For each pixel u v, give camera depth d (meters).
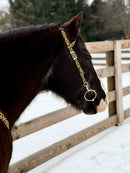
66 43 1.21
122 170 2.51
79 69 1.26
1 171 0.96
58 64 1.21
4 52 1.08
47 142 3.25
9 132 1.07
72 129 3.69
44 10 22.33
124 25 24.00
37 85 1.21
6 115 1.07
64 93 1.29
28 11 21.73
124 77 8.17
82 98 1.37
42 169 2.50
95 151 2.91
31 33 1.16
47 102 5.29
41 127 2.53
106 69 3.36
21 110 1.19
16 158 2.77
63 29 1.24
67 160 2.70
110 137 3.31
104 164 2.62
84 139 3.08
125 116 4.00
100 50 3.14
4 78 1.06
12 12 21.09
